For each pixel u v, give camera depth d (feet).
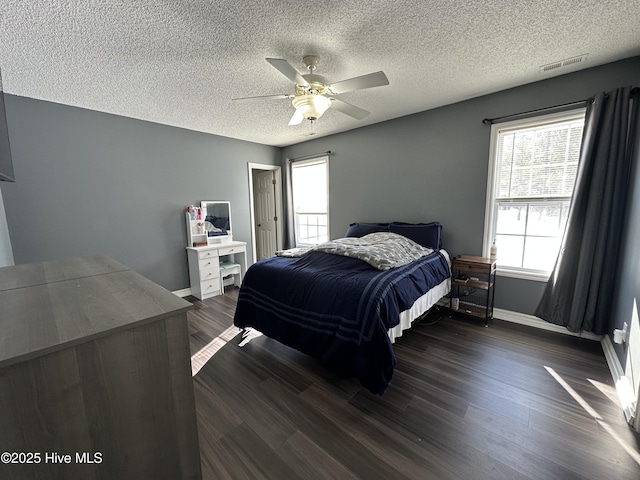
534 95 8.47
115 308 2.77
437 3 5.01
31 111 8.84
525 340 8.18
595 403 5.56
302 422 5.26
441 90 8.95
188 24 5.41
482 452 4.53
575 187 7.76
